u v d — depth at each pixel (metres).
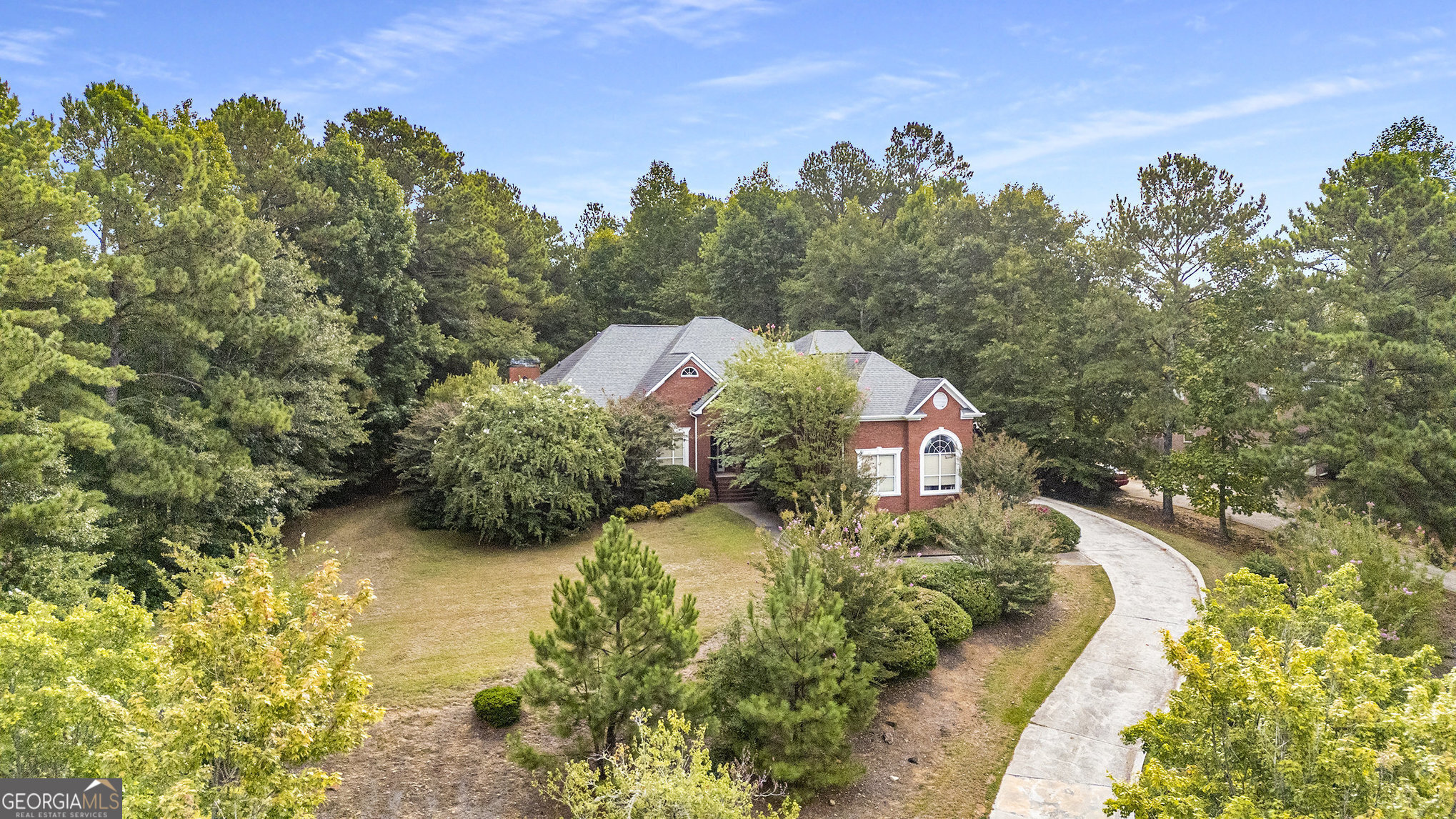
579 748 11.67
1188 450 33.72
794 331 53.44
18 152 18.86
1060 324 40.41
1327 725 7.78
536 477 25.91
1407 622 17.11
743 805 9.85
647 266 68.00
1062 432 37.66
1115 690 16.78
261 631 7.77
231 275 22.30
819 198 81.31
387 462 30.81
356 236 34.84
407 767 12.45
